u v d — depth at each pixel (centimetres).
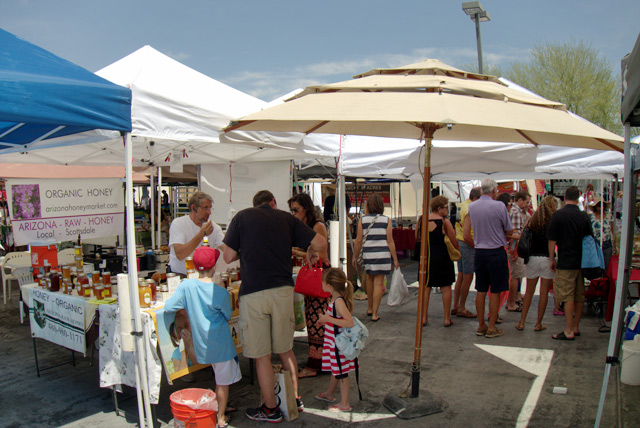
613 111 2391
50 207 679
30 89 279
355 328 398
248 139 495
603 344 562
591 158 595
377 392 442
